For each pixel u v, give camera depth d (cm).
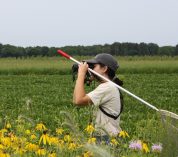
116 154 441
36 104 2002
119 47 8181
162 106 1994
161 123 418
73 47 7344
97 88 620
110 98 618
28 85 3372
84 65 619
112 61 641
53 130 1216
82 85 609
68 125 414
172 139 399
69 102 2150
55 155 467
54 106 2012
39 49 8212
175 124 418
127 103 2045
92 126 517
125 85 3334
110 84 620
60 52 630
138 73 4962
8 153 463
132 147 474
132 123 1372
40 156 489
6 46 8706
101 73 640
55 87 3161
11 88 3108
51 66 5019
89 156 420
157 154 462
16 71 4909
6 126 591
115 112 622
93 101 611
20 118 500
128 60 6488
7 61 5903
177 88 3072
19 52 8694
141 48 8431
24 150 485
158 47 8588
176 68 4959
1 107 1873
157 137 429
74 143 464
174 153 396
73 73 632
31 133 557
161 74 4791
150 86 3250
